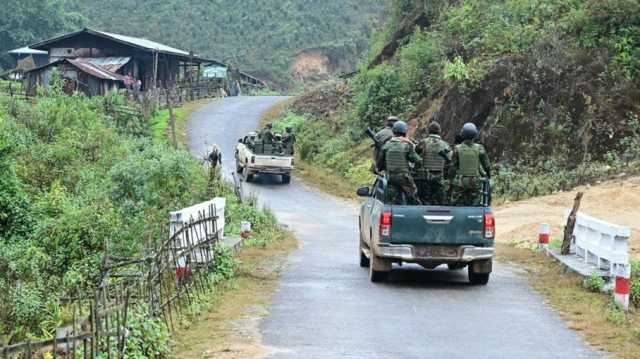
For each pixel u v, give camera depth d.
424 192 16.09
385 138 16.61
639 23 35.50
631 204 26.62
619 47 34.91
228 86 83.62
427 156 15.76
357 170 42.75
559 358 10.58
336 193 39.47
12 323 11.70
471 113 38.09
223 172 43.72
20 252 16.14
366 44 112.38
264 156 40.78
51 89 48.53
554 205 28.30
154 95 63.31
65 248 16.73
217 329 11.91
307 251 21.08
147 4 116.50
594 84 34.50
